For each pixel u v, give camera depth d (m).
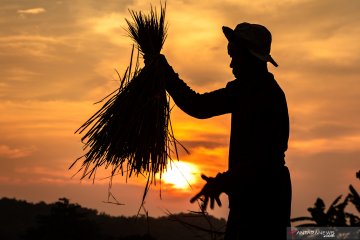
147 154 5.20
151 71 5.37
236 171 4.19
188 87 5.21
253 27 4.68
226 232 4.35
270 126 4.39
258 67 4.64
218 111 4.72
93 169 5.30
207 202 4.16
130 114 5.33
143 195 4.96
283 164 4.44
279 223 4.30
